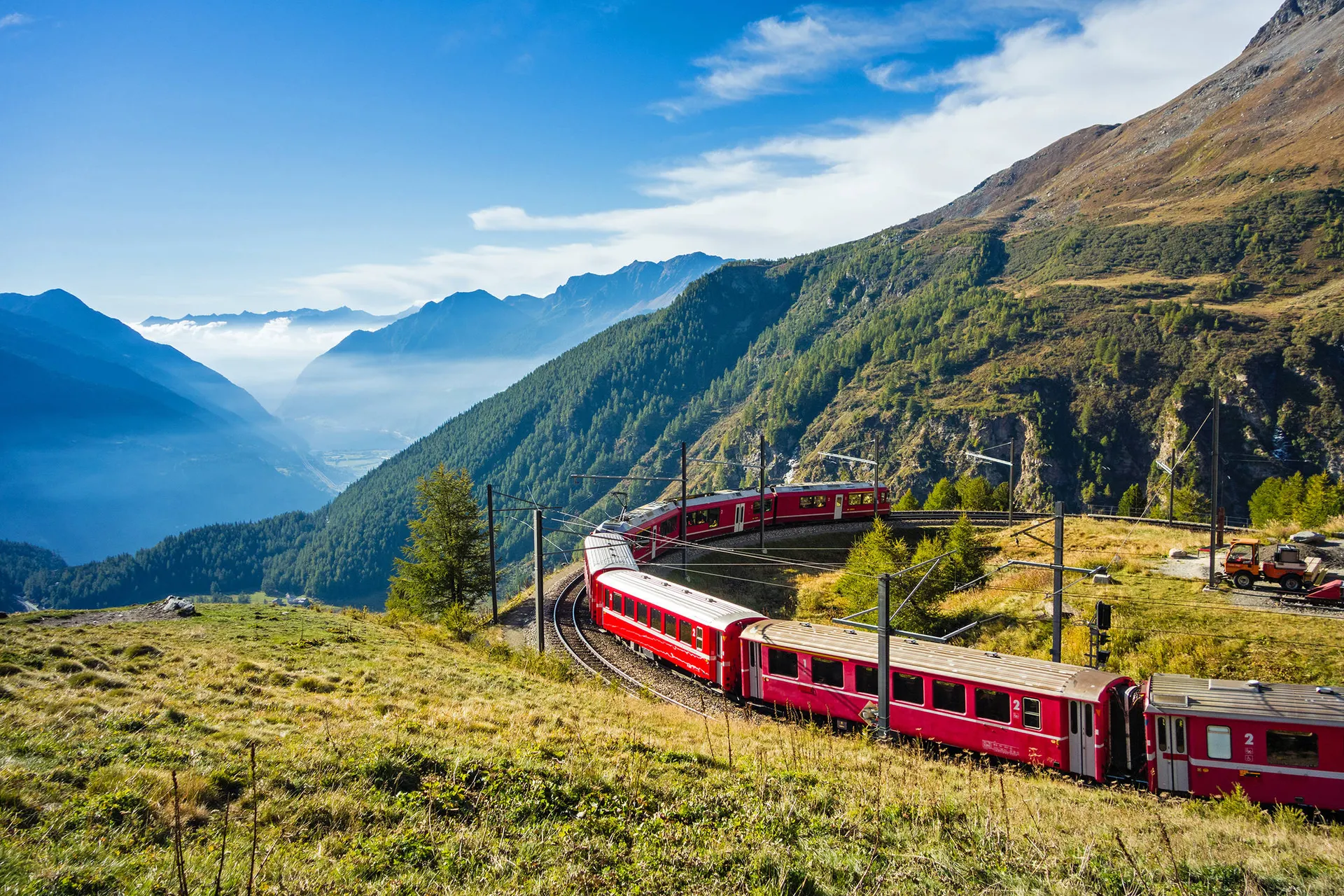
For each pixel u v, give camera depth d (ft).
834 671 80.79
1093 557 139.54
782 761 56.29
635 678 101.50
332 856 31.81
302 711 57.82
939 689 73.61
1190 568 123.75
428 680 76.95
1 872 26.45
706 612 97.19
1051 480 586.86
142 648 75.31
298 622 106.22
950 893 31.81
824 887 31.78
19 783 35.32
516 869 31.40
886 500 212.84
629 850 35.35
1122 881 34.22
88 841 30.09
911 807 45.19
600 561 132.16
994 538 171.32
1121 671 88.17
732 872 32.83
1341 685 76.59
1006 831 40.96
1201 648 88.22
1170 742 61.98
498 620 138.62
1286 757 58.59
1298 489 197.36
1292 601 101.14
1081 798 56.80
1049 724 66.95
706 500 185.26
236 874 28.04
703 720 74.13
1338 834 51.37
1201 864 37.78
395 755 44.78
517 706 68.08
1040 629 105.91
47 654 69.77
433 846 33.06
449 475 150.10
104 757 40.88
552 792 41.73
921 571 121.80
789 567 166.30
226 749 44.75
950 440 636.48
